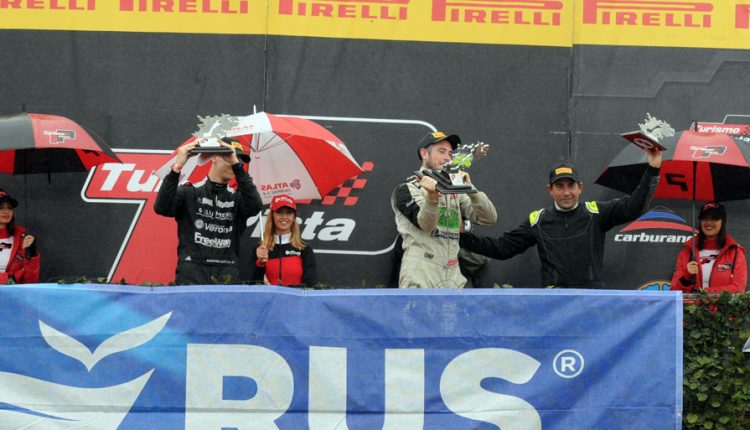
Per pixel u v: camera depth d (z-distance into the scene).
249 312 10.90
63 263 14.78
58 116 13.65
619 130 15.00
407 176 14.98
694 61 15.08
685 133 13.76
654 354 10.94
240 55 14.95
